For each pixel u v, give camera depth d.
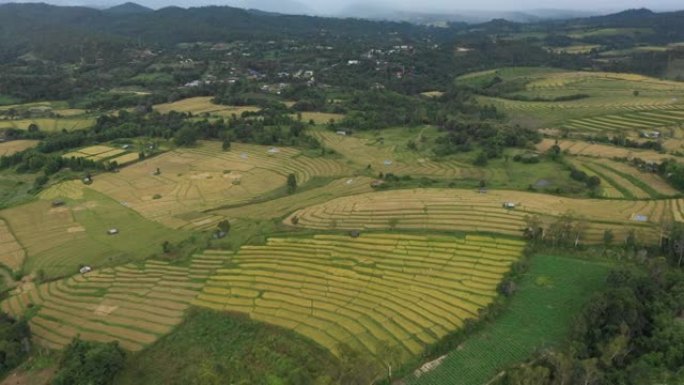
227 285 106.38
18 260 126.06
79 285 111.44
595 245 112.81
